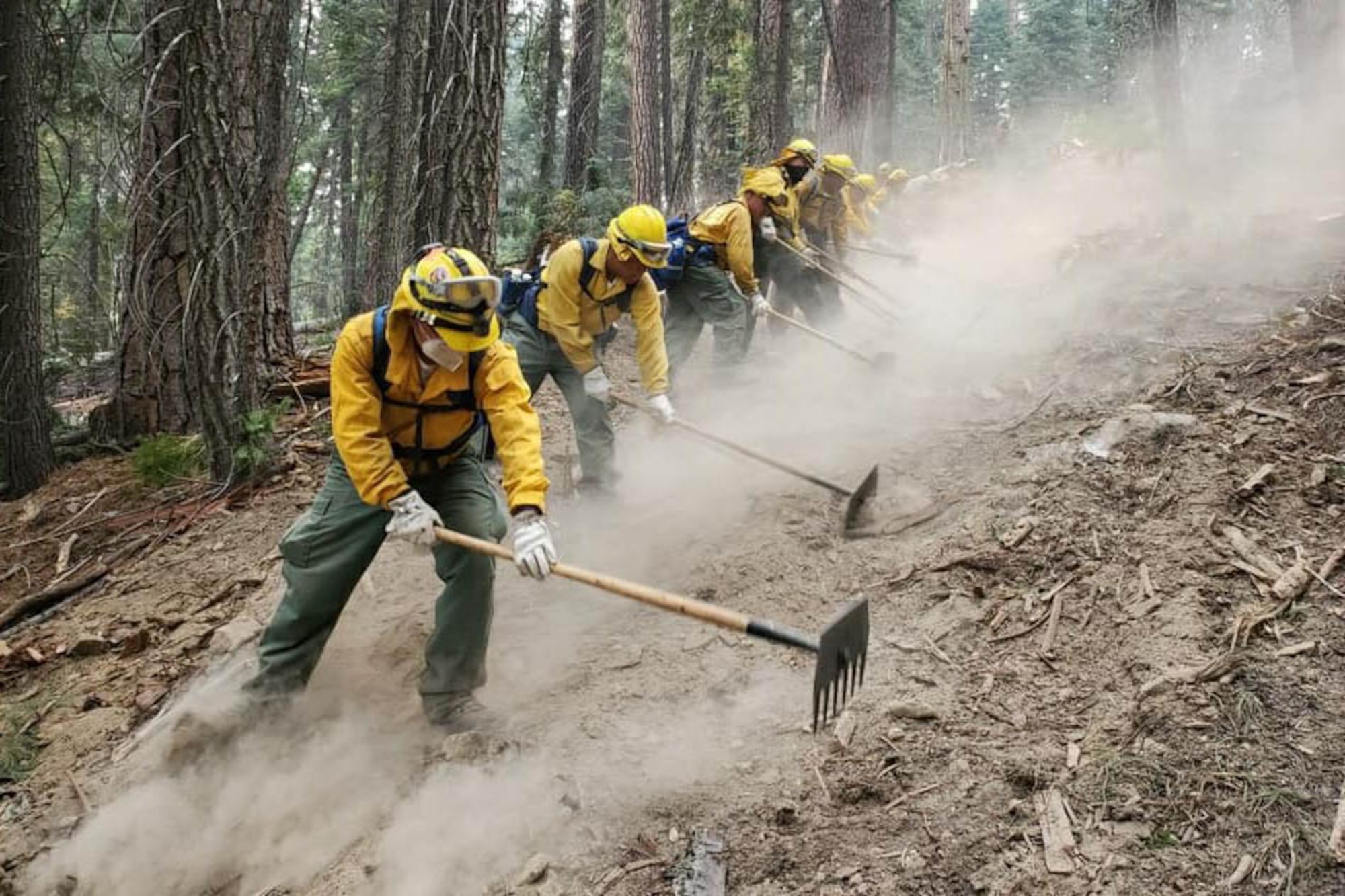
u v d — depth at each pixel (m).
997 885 2.57
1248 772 2.68
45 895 3.26
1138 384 5.04
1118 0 26.53
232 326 5.95
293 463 6.15
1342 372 4.42
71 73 7.65
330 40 17.17
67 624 4.89
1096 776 2.80
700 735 3.42
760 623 2.95
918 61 35.69
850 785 3.01
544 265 5.18
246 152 6.12
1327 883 2.36
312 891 3.04
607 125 27.67
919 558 4.13
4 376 6.77
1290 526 3.63
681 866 2.86
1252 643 3.13
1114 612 3.47
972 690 3.31
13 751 3.95
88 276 13.55
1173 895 2.42
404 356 3.22
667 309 7.02
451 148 7.13
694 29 16.05
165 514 5.90
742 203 6.84
